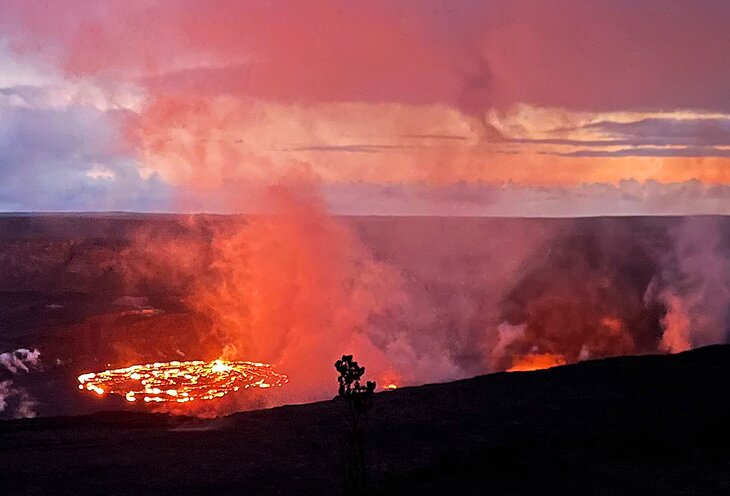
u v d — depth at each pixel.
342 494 9.18
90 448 11.31
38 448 11.38
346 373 9.83
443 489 9.28
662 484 9.42
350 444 10.85
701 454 10.59
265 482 9.63
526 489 9.24
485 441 11.20
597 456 10.52
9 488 9.54
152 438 11.83
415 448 10.92
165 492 9.34
